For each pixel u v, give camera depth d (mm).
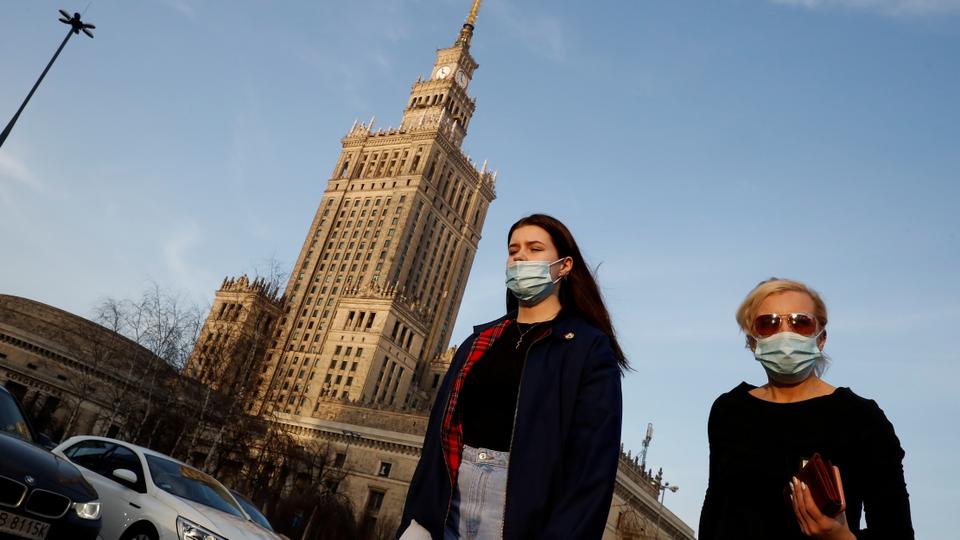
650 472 87438
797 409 4078
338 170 158875
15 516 8109
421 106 163375
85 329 66250
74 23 33594
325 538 66562
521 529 3256
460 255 159250
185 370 56031
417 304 129250
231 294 115812
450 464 3564
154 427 54406
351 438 86188
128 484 10820
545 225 4191
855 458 3803
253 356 65750
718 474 4168
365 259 142625
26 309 85375
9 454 8375
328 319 138000
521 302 4070
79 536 8688
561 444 3422
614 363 3637
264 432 69188
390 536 77750
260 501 66438
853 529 3781
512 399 3607
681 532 95250
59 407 77938
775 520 3852
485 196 168125
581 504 3193
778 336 4254
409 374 127125
